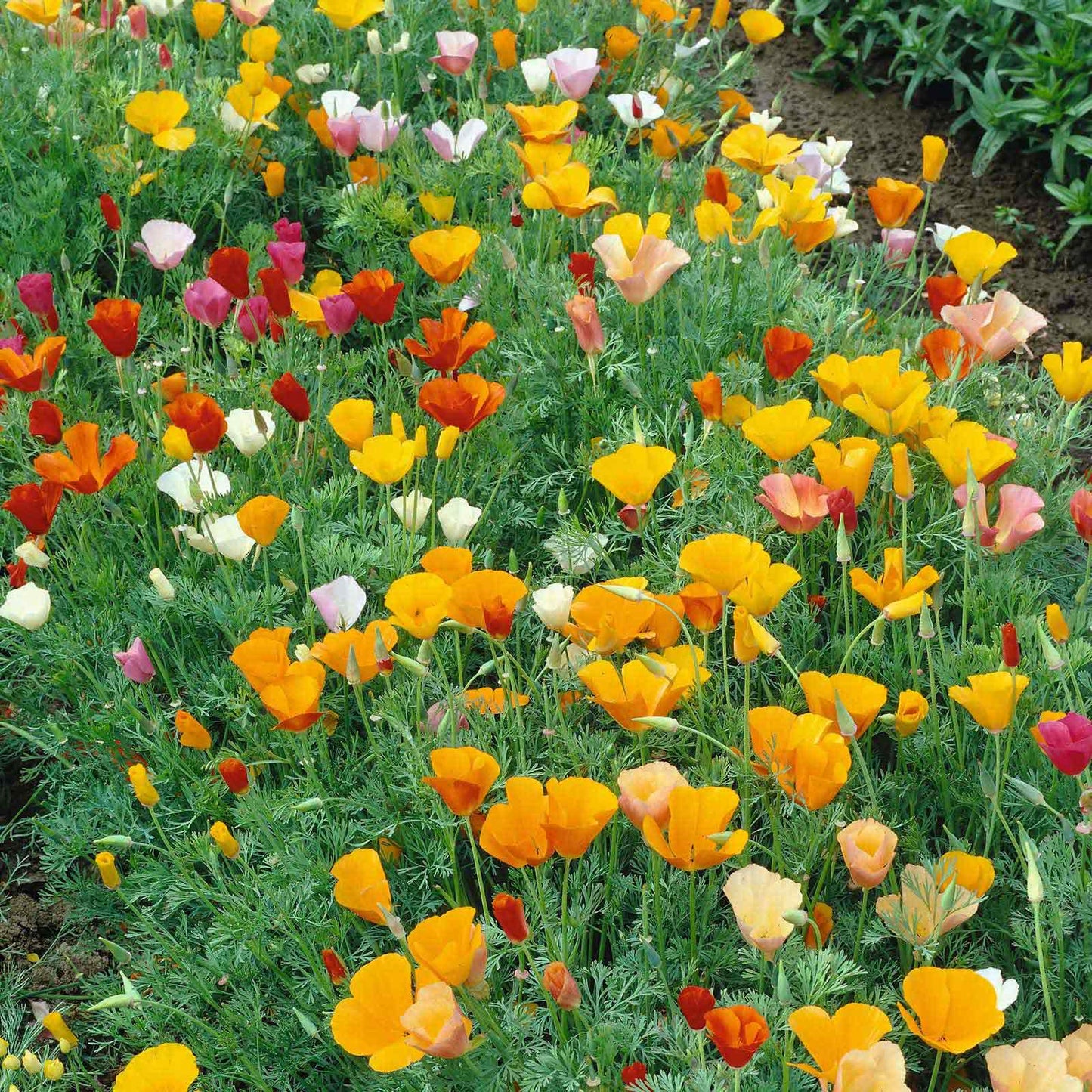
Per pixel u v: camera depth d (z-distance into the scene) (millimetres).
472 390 2680
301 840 2334
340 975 2113
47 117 4008
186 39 4969
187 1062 1691
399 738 2467
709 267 3443
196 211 3979
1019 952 2311
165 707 2814
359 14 4094
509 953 2135
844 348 3387
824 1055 1675
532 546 3191
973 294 3219
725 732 2426
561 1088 1968
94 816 2600
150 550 2979
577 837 1872
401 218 3764
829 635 2924
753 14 4512
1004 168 5129
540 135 3551
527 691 2760
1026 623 2521
